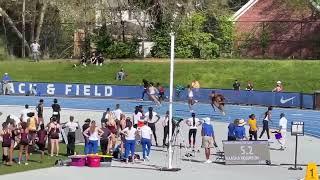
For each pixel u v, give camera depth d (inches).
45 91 3617.1
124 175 1435.8
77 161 1572.3
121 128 1759.4
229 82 3641.7
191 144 1959.9
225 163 1670.8
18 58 4574.3
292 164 1686.8
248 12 4441.4
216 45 4153.5
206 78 3700.8
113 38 4212.6
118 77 3757.4
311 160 1754.4
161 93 3152.1
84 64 3993.6
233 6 5216.5
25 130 1578.5
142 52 4192.9
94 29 4325.8
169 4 4143.7
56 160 1627.7
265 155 1692.9
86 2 4357.8
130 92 3476.9
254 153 1688.0
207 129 1699.1
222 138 2160.4
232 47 4286.4
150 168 1561.3
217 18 4212.6
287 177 1470.2
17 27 4771.2
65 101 3336.6
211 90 3299.7
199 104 3201.3
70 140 1717.5
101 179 1371.8
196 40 4114.2
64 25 4483.3
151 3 4244.6
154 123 1989.4
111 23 4249.5
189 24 4141.2
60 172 1457.9
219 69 3782.0
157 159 1728.6
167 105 3147.1
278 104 3176.7
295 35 4256.9
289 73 3651.6
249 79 3641.7
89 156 1572.3
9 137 1558.8
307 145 2071.9
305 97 3112.7
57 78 3838.6
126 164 1620.3
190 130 1903.3
